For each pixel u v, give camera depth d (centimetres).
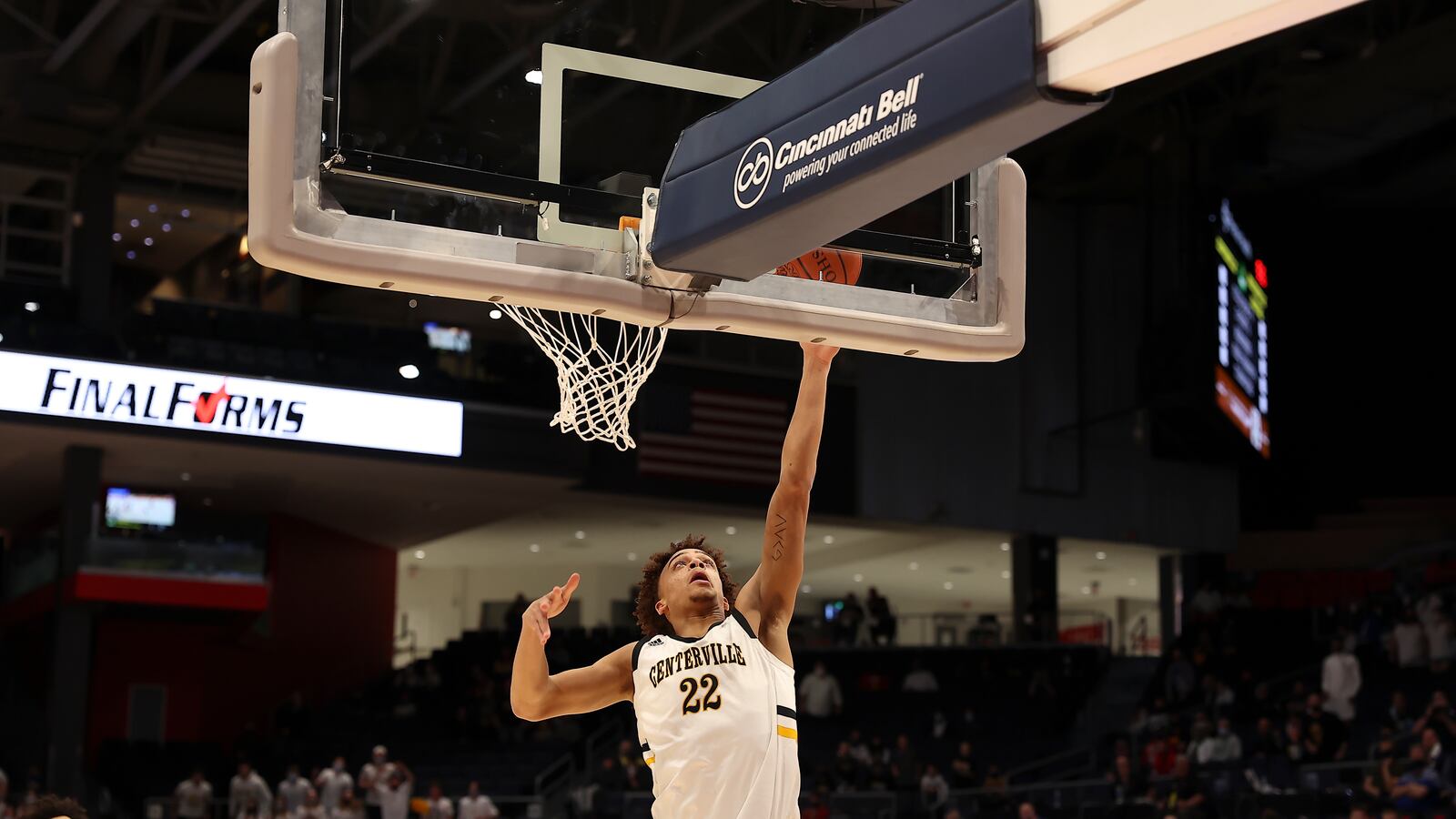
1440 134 2462
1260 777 1630
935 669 2512
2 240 2073
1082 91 316
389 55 402
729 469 2292
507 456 2105
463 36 414
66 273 2091
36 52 1791
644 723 356
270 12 1881
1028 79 314
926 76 338
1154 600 3481
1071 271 2583
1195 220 2284
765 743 346
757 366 2350
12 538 2453
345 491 2277
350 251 386
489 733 2319
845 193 361
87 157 2047
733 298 425
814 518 2403
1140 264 2620
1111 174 2494
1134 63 300
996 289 452
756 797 342
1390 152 2538
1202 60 2073
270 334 2081
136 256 2405
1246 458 2606
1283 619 2414
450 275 396
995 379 2522
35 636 2225
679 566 366
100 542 1944
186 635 2439
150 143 2102
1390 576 2544
